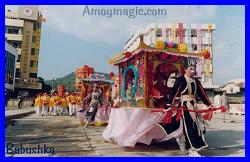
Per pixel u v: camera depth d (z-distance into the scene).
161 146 6.78
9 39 45.88
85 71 14.59
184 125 5.87
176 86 5.99
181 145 6.11
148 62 7.14
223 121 15.12
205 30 44.88
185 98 6.01
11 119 15.56
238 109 25.05
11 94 40.28
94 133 9.34
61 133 9.34
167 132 6.20
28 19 46.56
